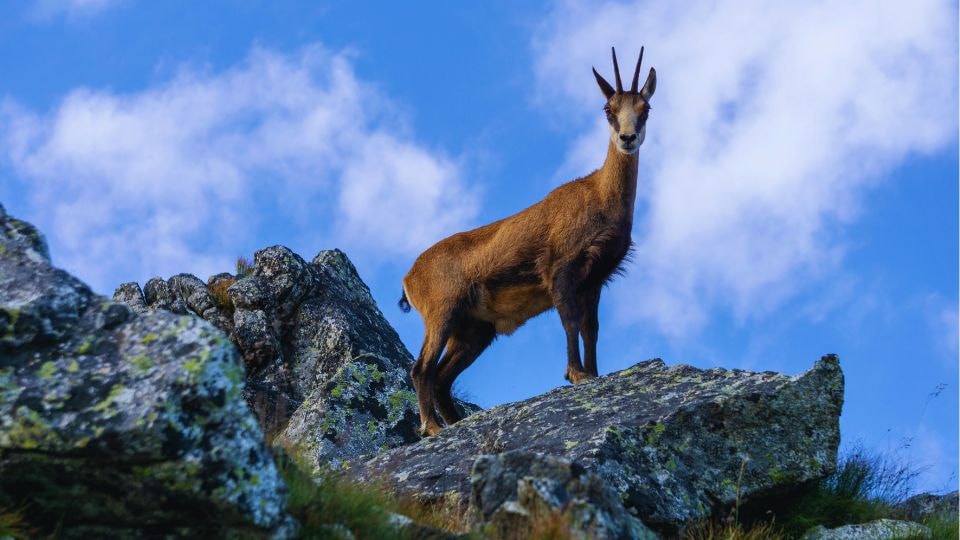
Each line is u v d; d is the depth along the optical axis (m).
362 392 44.97
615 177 44.97
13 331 18.42
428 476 31.06
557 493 21.14
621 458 28.77
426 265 48.78
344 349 56.31
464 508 28.47
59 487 17.64
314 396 44.78
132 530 18.23
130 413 17.06
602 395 34.50
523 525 21.17
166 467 17.12
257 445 18.00
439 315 47.62
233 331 58.03
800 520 29.38
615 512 21.33
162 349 18.22
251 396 51.00
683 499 28.27
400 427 44.22
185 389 17.45
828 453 30.17
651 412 31.62
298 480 21.38
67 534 18.11
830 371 31.45
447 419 48.28
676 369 35.50
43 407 17.30
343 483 23.69
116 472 17.25
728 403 30.61
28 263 20.02
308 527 19.58
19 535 17.25
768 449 30.02
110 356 18.31
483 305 47.91
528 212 46.94
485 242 47.72
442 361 49.12
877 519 30.27
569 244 45.25
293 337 58.12
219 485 17.28
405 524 21.78
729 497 28.94
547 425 32.94
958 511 31.41
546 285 45.94
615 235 45.12
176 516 17.91
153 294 61.84
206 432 17.50
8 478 17.47
